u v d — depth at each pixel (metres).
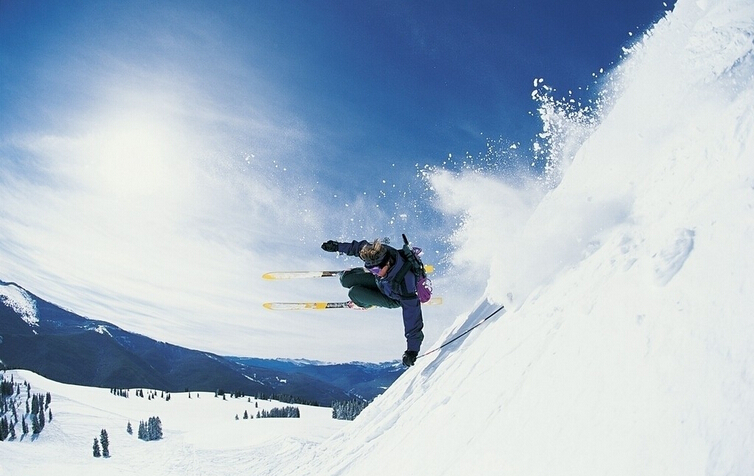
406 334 4.96
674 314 1.77
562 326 2.65
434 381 5.27
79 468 72.69
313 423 83.75
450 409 3.54
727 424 1.30
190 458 58.97
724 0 3.55
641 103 4.30
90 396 159.00
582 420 1.83
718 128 2.64
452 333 6.04
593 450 1.67
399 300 4.99
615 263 2.65
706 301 1.67
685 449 1.36
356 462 5.00
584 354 2.16
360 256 4.98
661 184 3.03
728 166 2.26
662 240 2.24
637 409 1.62
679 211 2.39
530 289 4.22
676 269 1.93
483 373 3.50
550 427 1.99
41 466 74.62
